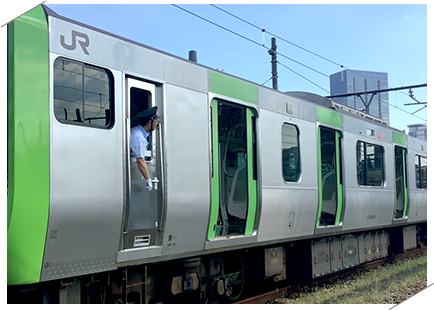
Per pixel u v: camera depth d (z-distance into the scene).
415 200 11.59
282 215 6.53
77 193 3.79
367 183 9.19
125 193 4.21
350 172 8.49
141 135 4.41
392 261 11.14
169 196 4.68
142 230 4.45
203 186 5.16
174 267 5.17
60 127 3.73
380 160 9.93
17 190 3.39
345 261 8.78
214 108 5.57
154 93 4.70
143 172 4.36
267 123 6.34
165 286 5.00
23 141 3.46
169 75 4.85
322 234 7.66
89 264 3.95
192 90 5.14
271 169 6.32
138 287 4.71
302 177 7.05
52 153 3.64
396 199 10.88
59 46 3.82
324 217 8.16
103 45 4.19
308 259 7.64
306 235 7.21
